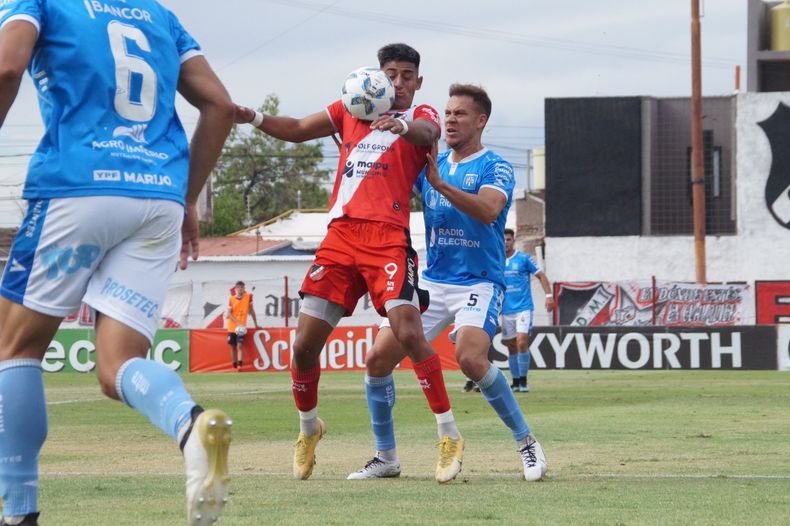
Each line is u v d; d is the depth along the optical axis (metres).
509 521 11.25
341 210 15.03
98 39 8.82
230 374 60.88
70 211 8.53
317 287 15.15
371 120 15.06
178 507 12.27
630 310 74.31
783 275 86.12
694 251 86.81
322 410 31.22
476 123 16.55
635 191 87.62
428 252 16.83
